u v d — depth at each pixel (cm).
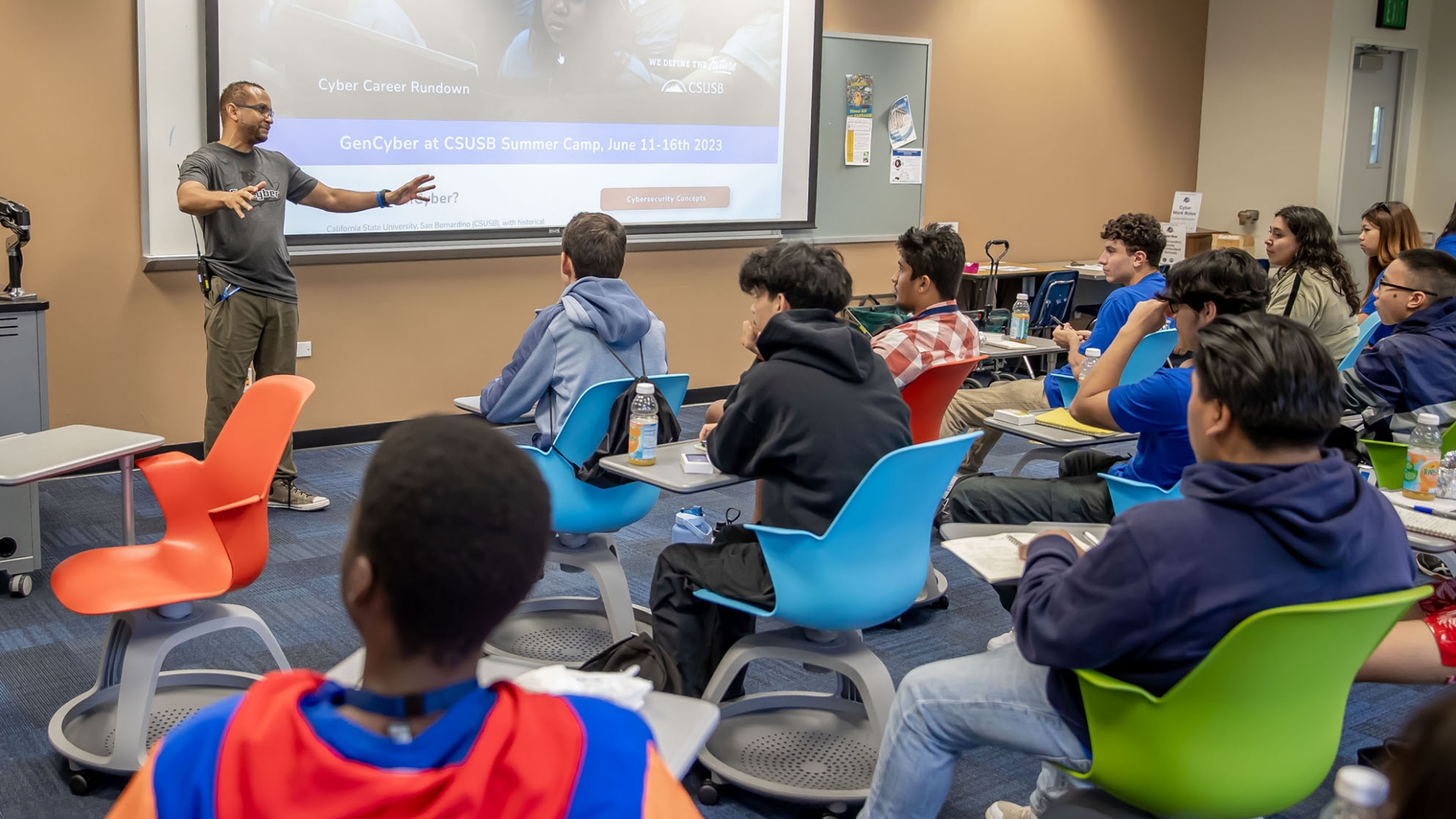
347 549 84
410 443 84
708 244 631
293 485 458
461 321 557
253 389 254
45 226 446
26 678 286
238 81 464
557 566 378
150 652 232
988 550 197
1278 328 151
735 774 233
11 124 433
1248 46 854
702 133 616
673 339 636
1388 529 154
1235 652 142
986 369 701
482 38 537
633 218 602
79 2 441
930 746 182
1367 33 837
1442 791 74
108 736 248
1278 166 849
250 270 421
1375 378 294
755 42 626
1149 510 151
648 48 589
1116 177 835
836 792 227
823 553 213
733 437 231
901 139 706
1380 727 275
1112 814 162
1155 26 833
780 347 233
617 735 85
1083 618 152
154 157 464
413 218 531
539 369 284
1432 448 243
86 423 466
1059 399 398
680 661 247
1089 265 773
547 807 79
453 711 81
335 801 77
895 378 318
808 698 263
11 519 337
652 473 247
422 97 524
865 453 223
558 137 568
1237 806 152
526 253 566
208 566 247
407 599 81
